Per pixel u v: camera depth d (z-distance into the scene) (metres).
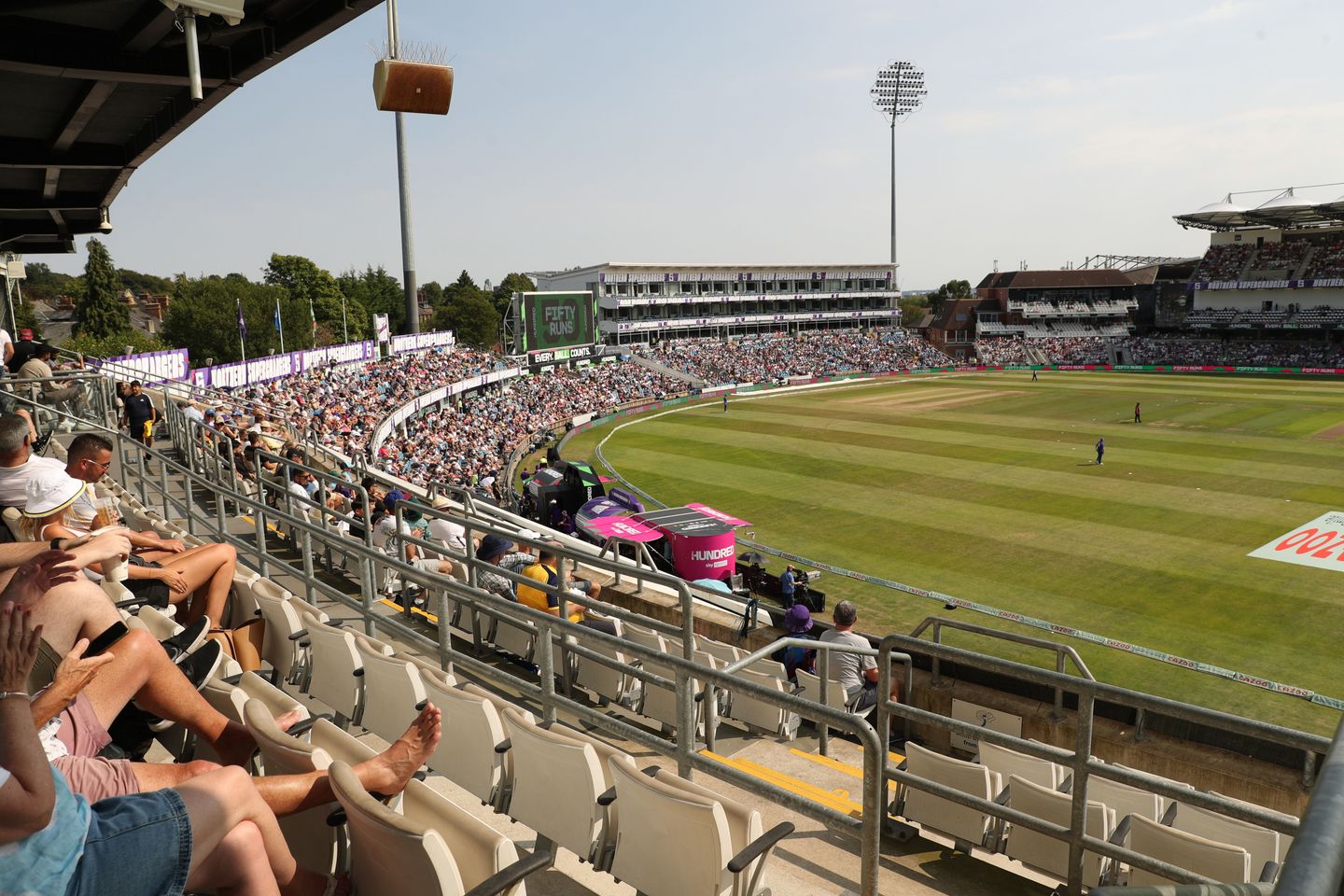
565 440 59.78
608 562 6.27
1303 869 0.88
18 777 2.36
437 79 7.25
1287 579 24.69
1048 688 8.38
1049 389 79.12
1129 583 24.92
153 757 5.15
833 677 8.35
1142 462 42.19
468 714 4.68
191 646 4.83
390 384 58.78
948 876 4.93
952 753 8.55
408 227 75.62
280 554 10.91
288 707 4.46
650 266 108.75
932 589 25.34
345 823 3.42
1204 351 103.81
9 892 2.32
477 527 7.21
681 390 88.44
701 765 4.32
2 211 15.72
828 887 4.65
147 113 11.53
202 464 14.88
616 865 3.93
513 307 81.00
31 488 5.33
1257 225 108.31
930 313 142.25
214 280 88.62
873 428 57.38
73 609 3.86
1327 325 99.44
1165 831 4.66
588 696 7.42
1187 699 18.19
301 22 8.41
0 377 15.84
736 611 12.13
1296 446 45.25
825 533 31.69
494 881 2.92
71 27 8.30
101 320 82.25
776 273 120.62
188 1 6.13
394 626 6.85
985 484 38.38
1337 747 1.25
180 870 2.63
